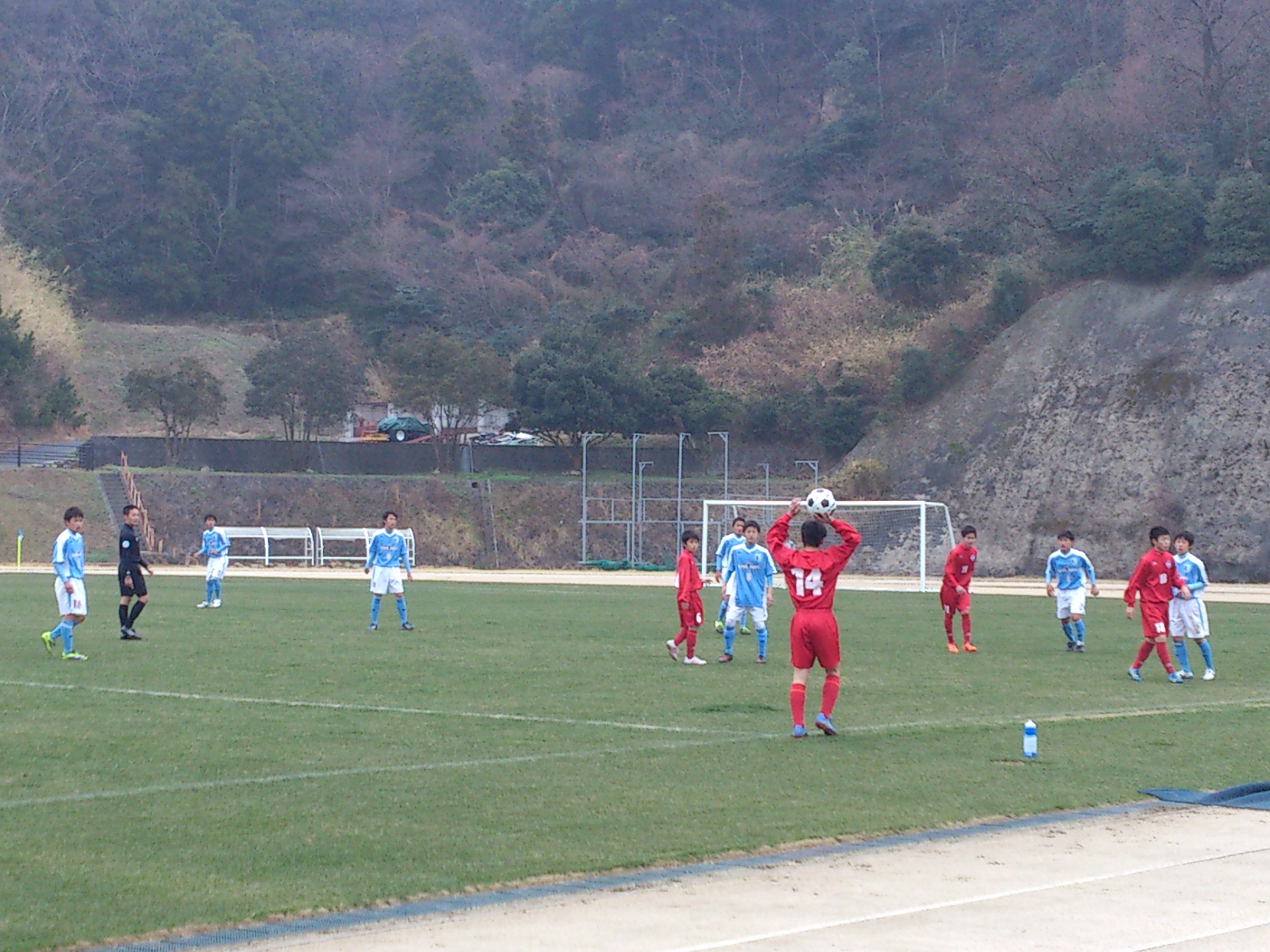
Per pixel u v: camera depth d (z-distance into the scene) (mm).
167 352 89375
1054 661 20984
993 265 76438
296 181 104438
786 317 84812
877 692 16828
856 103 110438
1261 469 57594
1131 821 9812
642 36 125625
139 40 112312
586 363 70312
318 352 70562
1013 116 99438
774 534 13281
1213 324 62625
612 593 38562
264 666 18562
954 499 63906
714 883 8055
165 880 7871
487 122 113500
